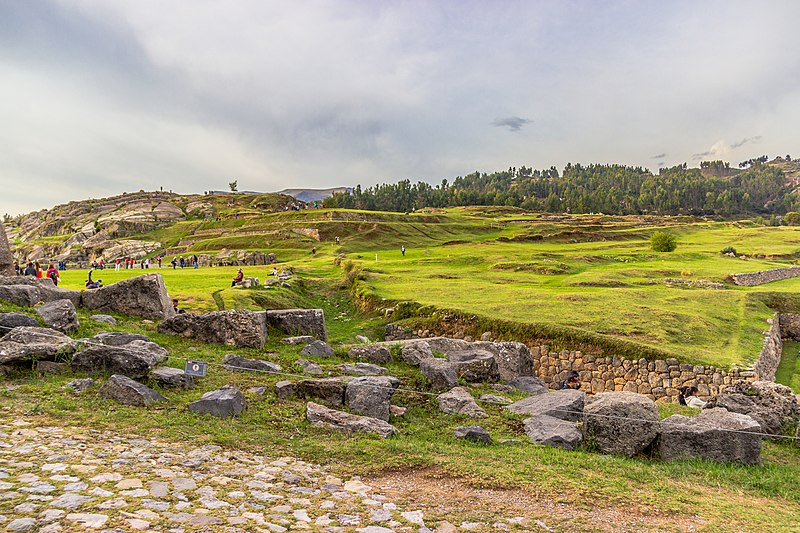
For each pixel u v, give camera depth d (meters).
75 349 11.20
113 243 123.94
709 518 7.27
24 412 8.51
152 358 11.33
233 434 8.92
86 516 5.32
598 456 9.81
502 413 12.24
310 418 10.10
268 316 17.73
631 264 61.97
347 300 41.78
